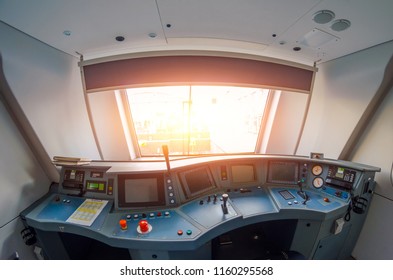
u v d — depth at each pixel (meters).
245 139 3.31
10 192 1.42
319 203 1.53
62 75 1.83
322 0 1.09
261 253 1.85
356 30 1.40
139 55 1.74
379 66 1.61
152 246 1.10
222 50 1.88
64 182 1.67
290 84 2.04
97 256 1.89
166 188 1.48
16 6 1.11
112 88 1.83
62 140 1.84
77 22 1.33
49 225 1.29
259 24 1.40
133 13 1.25
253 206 1.52
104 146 2.47
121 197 1.44
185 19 1.33
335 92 2.04
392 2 1.07
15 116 1.54
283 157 1.88
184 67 1.80
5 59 1.33
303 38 1.59
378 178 1.69
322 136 2.20
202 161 1.70
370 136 1.80
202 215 1.35
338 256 1.80
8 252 1.39
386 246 1.61
